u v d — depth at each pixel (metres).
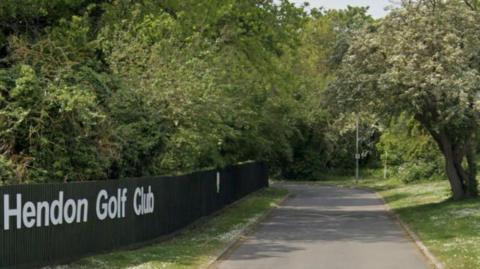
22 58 19.16
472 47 30.09
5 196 12.80
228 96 29.28
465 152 33.06
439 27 30.11
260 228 25.91
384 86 29.84
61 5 22.86
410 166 60.38
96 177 18.91
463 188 33.47
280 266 16.09
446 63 29.36
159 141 21.78
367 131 71.81
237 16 33.00
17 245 13.13
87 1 24.05
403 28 30.80
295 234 23.73
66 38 21.33
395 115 32.38
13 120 17.08
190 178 24.73
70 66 19.41
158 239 20.42
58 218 14.52
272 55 36.00
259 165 51.09
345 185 66.38
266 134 46.78
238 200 39.12
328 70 35.31
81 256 15.50
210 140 25.73
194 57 24.70
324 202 42.72
